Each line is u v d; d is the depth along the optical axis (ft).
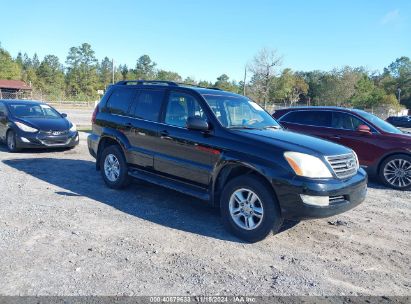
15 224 15.65
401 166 26.02
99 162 23.13
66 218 16.65
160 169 18.78
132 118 20.56
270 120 19.67
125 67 441.68
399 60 385.29
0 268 11.94
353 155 16.22
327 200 13.99
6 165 28.04
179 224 16.67
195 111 17.72
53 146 34.17
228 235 15.67
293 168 14.02
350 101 231.71
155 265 12.65
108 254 13.28
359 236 16.44
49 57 401.70
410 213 20.40
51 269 12.02
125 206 18.85
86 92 315.17
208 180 16.51
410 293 11.78
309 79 321.93
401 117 124.47
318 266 13.30
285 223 17.40
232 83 303.27
